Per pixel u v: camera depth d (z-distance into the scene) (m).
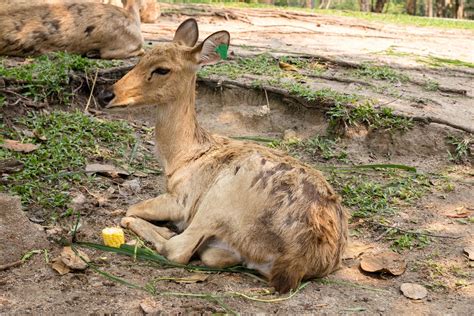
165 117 7.75
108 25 13.38
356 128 11.09
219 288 6.79
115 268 7.11
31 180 8.80
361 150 10.90
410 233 8.28
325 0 51.06
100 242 7.59
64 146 9.81
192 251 7.08
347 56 15.01
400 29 21.52
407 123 10.95
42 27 13.00
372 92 12.35
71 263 7.02
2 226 7.29
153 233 7.61
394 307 6.72
